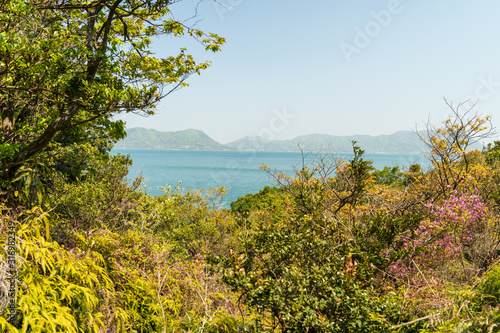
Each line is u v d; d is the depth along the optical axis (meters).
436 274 4.08
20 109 6.13
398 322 2.87
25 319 1.98
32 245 2.47
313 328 2.71
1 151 4.64
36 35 5.46
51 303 2.25
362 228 4.23
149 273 3.66
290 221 3.86
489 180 7.51
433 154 7.94
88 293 2.51
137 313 3.01
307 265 3.38
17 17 4.18
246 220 3.69
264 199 20.09
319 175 6.25
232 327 3.27
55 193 7.70
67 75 5.42
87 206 7.71
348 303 2.74
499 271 3.31
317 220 3.95
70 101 5.22
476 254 5.01
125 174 9.36
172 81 7.26
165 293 3.51
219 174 117.44
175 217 10.05
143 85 4.77
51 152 7.36
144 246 4.05
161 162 192.38
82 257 2.97
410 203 6.25
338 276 2.92
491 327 2.14
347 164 6.32
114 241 3.55
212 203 12.77
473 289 3.30
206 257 3.46
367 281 3.32
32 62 4.03
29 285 2.17
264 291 2.89
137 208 8.55
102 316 2.58
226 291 4.06
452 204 5.52
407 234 4.79
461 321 2.41
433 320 2.61
